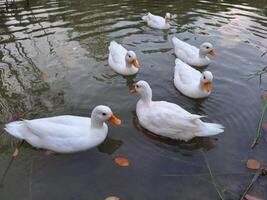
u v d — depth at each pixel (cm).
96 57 129
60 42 137
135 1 183
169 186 77
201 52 128
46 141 86
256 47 138
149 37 146
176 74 118
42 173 80
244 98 108
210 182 78
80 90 110
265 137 92
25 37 140
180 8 176
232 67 125
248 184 78
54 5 173
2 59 125
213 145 90
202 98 109
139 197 74
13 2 175
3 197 74
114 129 95
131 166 82
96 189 76
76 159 85
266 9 175
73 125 89
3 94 107
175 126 90
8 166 82
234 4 182
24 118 97
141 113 97
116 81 117
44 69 120
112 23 155
